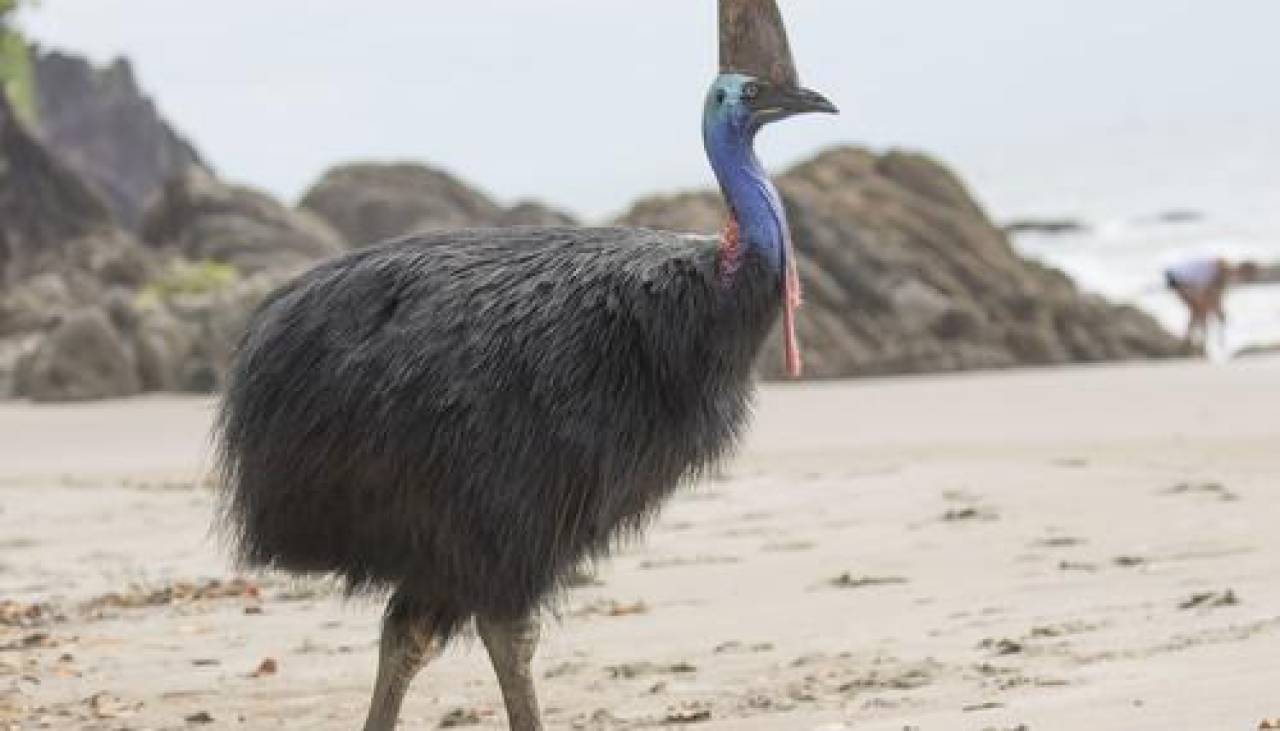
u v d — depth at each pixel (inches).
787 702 578.9
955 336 2454.5
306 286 523.2
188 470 1360.7
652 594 780.6
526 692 511.2
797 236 2516.0
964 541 868.6
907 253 2556.6
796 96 532.4
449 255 516.7
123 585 874.8
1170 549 808.9
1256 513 891.4
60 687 660.7
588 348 504.4
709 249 521.3
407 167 3390.7
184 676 671.1
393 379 504.4
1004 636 652.7
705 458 522.6
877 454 1251.8
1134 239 5251.0
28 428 1777.8
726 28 539.5
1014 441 1309.1
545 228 526.6
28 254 3144.7
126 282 2874.0
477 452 499.8
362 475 509.7
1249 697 518.9
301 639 728.3
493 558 502.3
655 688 610.9
